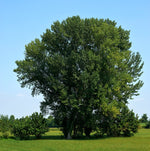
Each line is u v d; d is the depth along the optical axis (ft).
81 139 144.56
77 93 152.56
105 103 136.36
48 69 157.58
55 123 163.63
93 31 150.92
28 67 158.61
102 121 157.28
